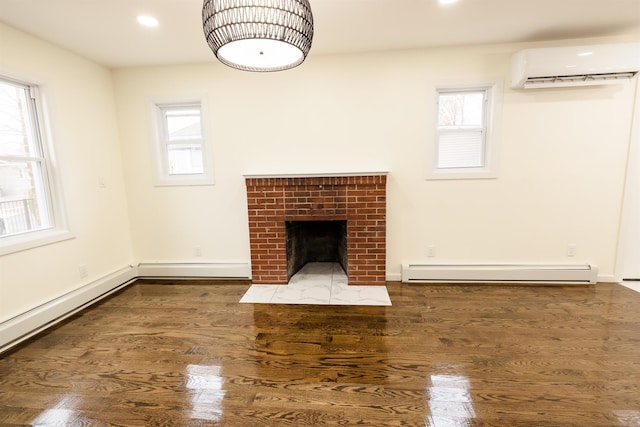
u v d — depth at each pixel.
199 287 3.11
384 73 2.92
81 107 2.79
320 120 3.04
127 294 2.96
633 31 2.54
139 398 1.58
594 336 2.06
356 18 2.24
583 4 2.09
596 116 2.78
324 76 2.98
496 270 3.03
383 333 2.16
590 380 1.64
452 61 2.84
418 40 2.66
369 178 2.90
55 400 1.57
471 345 1.99
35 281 2.34
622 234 2.92
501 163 2.93
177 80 3.11
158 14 2.11
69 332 2.25
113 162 3.17
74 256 2.69
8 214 2.28
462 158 3.06
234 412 1.47
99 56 2.81
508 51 2.77
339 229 3.64
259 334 2.18
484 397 1.54
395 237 3.13
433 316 2.40
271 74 3.03
